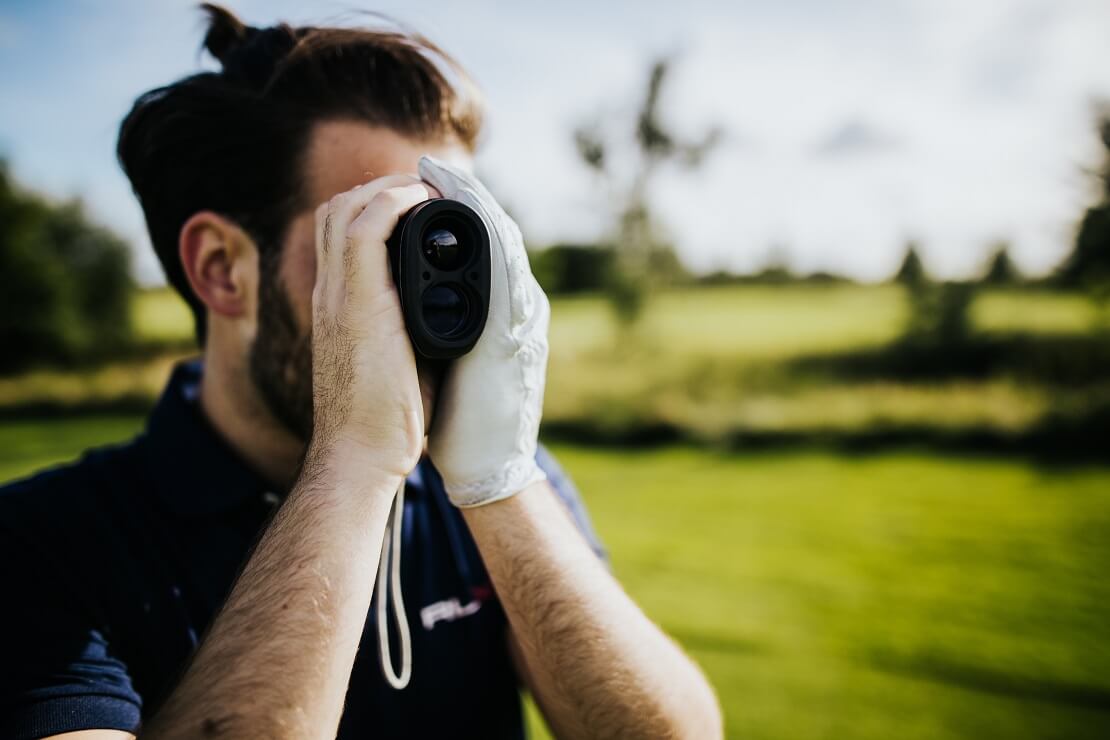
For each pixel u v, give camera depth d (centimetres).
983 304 2236
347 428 92
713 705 111
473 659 123
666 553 716
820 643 515
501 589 103
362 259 93
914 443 1286
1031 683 460
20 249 2791
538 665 103
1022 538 753
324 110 117
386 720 113
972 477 1041
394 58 121
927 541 746
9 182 2881
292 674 79
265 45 125
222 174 117
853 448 1277
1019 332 1894
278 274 116
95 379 2353
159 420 120
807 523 816
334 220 98
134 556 106
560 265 3600
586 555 106
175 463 114
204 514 111
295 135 116
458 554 126
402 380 93
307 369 116
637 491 980
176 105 119
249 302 119
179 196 121
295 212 116
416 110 121
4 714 89
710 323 2773
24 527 102
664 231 2144
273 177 115
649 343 2102
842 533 778
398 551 105
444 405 104
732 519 834
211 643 81
